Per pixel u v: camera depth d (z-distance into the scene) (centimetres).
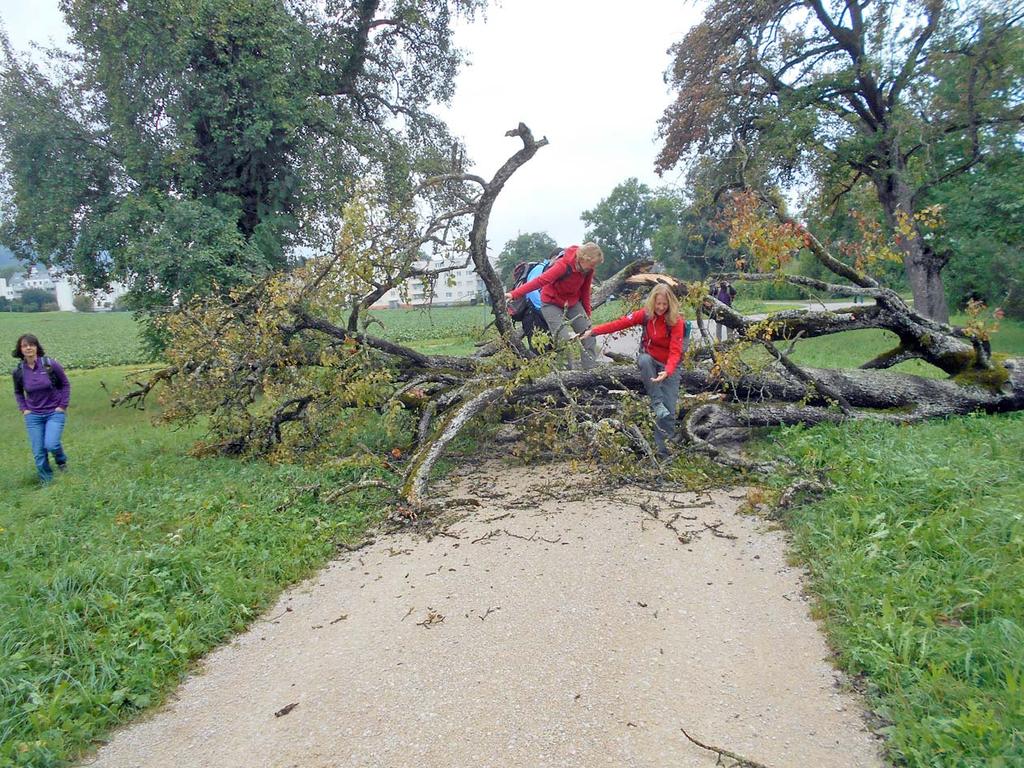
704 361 751
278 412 747
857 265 745
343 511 559
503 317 744
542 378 688
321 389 729
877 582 362
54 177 1277
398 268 697
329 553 488
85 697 314
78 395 1596
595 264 705
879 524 422
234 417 765
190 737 297
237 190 1404
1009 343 1576
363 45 1588
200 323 750
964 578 347
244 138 1291
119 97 1248
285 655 358
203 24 1215
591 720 285
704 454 626
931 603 332
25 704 307
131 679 331
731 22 1833
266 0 1253
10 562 465
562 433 697
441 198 837
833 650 328
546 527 502
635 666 322
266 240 1349
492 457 727
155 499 605
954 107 1612
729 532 478
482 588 410
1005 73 1541
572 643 344
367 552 488
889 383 740
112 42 1209
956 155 1669
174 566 434
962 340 793
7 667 326
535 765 261
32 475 782
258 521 521
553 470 661
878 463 520
